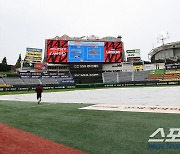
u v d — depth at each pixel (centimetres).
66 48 6406
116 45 6731
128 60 8294
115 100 2045
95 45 6600
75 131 783
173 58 11519
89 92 3819
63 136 717
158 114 1066
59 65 6700
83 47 6519
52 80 6462
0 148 583
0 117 1187
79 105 1667
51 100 2281
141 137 663
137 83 6081
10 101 2250
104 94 3106
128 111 1227
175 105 1434
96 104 1702
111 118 1016
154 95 2488
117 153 528
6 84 5647
